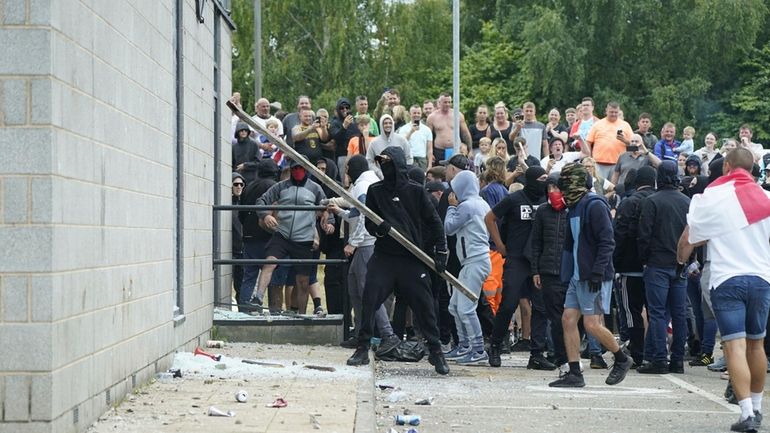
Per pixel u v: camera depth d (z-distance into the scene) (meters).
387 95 33.25
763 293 15.05
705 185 25.97
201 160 21.98
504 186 25.39
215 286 24.28
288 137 31.27
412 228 19.80
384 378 19.95
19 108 11.59
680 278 22.00
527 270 22.11
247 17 85.69
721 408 17.11
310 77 88.00
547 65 78.12
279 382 17.41
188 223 20.48
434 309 20.22
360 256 23.25
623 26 79.56
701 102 79.81
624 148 33.69
